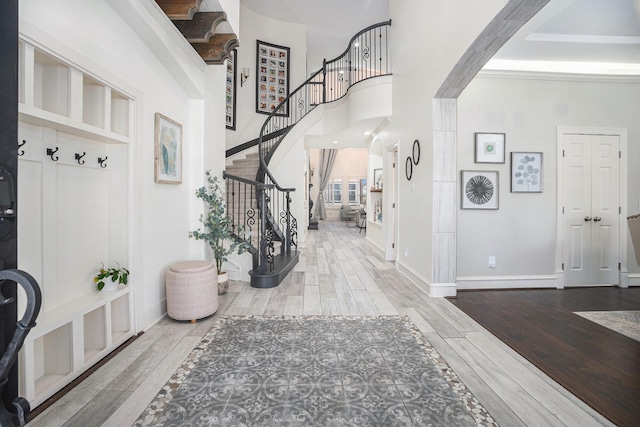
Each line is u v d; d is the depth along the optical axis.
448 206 3.66
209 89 3.77
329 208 14.45
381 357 2.29
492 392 1.89
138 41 2.60
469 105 4.08
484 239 4.11
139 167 2.61
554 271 4.16
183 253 3.49
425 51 3.82
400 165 4.95
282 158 6.93
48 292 1.96
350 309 3.27
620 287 4.21
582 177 4.19
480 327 2.85
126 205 2.54
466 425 1.61
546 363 2.24
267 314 3.11
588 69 4.06
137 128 2.58
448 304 3.46
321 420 1.63
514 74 4.03
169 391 1.87
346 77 9.55
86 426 1.58
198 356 2.28
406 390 1.90
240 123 7.34
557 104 4.14
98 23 2.14
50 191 1.96
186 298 2.83
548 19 2.91
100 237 2.44
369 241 7.91
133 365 2.15
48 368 1.96
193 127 3.66
